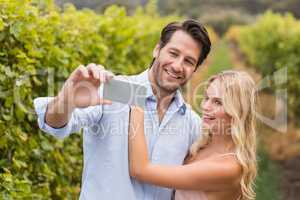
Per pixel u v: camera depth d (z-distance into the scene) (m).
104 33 6.09
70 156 4.83
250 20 48.91
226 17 48.97
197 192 3.19
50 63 4.25
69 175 4.85
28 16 3.85
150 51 8.82
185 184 3.04
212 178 3.11
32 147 4.05
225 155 3.20
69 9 5.51
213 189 3.15
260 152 10.34
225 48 34.12
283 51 13.91
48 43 4.20
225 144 3.26
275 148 11.71
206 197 3.20
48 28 4.18
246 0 52.00
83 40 5.11
